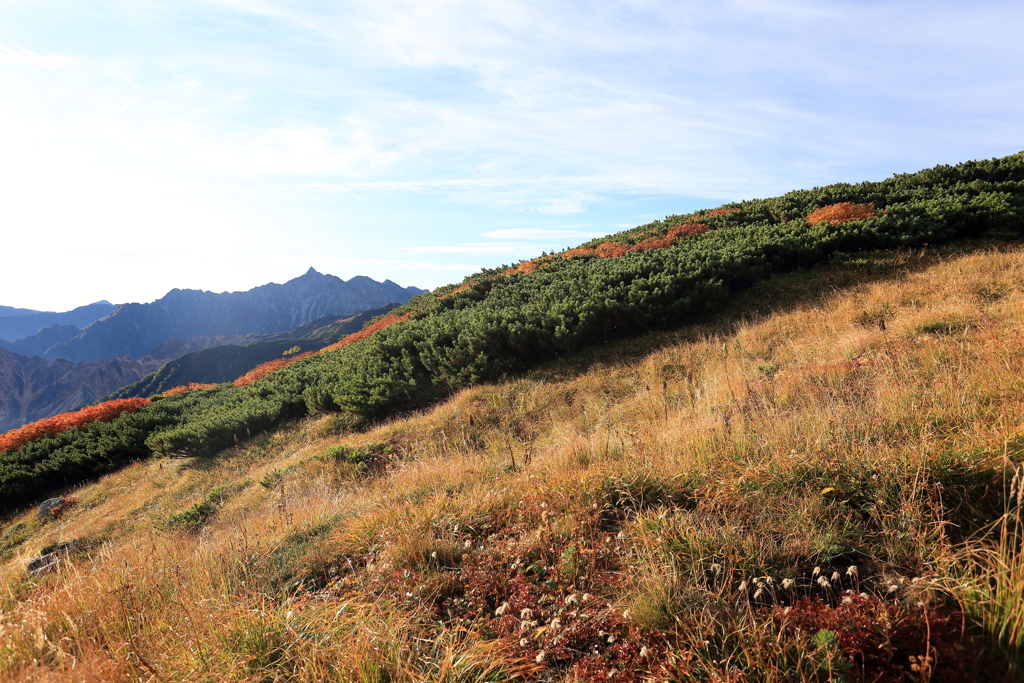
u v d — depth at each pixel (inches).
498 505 188.7
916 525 115.2
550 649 107.1
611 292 532.7
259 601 133.9
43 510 548.4
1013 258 420.2
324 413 565.0
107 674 109.0
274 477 386.0
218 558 178.9
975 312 306.5
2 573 247.0
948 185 735.1
